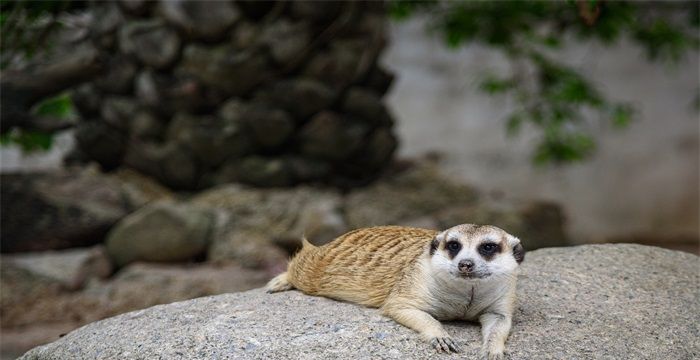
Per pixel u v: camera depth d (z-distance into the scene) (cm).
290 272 621
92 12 1143
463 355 477
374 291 553
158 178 1216
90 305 966
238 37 1142
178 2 1122
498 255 502
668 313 550
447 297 510
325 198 1184
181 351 498
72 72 973
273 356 482
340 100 1208
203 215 1109
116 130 1194
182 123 1169
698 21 1411
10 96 943
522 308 550
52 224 1097
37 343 873
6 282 980
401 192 1250
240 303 576
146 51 1143
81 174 1170
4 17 974
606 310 550
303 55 1162
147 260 1082
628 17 1238
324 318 530
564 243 1224
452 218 1163
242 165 1197
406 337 496
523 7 1305
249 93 1178
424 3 1371
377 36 1202
